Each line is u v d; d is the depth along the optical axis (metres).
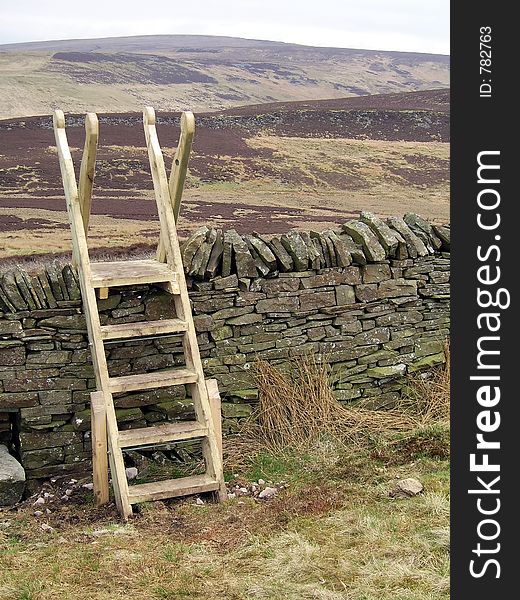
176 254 6.64
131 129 60.31
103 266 7.07
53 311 6.93
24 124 58.88
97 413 6.13
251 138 65.00
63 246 22.12
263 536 5.53
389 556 5.14
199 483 6.32
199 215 32.91
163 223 6.74
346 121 77.44
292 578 4.90
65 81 177.88
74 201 6.58
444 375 8.22
